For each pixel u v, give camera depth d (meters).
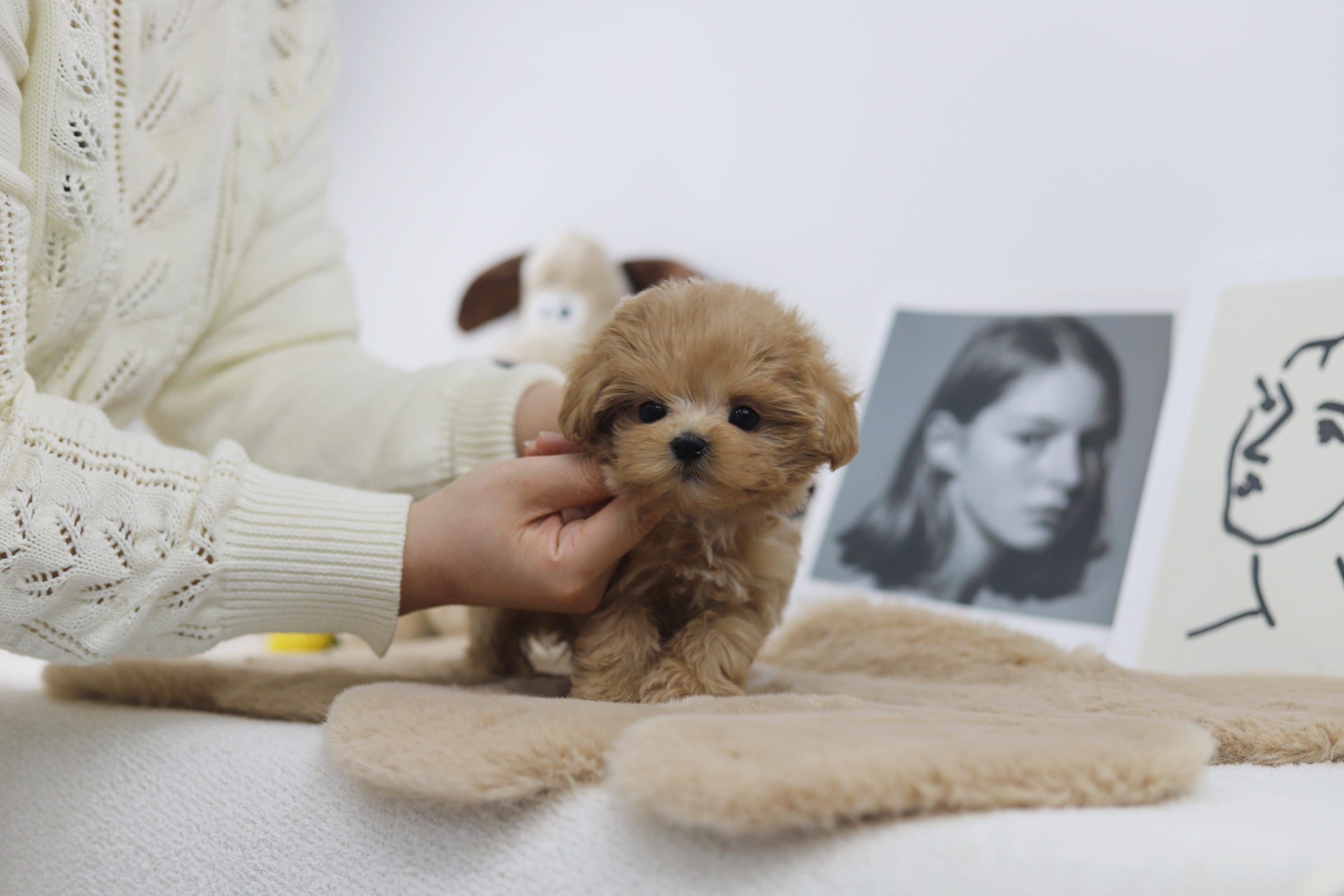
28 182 0.88
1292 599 1.45
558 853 0.67
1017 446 1.84
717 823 0.57
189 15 1.20
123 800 0.91
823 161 2.23
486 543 0.96
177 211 1.18
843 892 0.57
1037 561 1.75
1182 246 1.79
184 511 0.93
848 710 0.81
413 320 2.89
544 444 1.09
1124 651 1.57
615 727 0.73
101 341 1.10
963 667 1.28
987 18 2.03
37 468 0.84
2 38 0.88
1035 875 0.53
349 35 3.07
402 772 0.70
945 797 0.58
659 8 2.50
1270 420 1.58
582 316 2.14
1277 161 1.70
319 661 1.35
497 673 1.22
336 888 0.77
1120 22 1.87
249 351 1.36
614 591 1.04
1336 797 0.70
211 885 0.83
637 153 2.52
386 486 1.23
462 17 2.88
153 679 1.08
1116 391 1.78
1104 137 1.89
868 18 2.18
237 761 0.87
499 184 2.77
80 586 0.87
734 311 1.01
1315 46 1.67
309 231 1.47
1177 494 1.62
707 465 0.91
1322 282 1.59
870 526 1.94
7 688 1.22
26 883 0.93
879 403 2.01
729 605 1.02
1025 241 1.96
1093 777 0.60
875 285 2.14
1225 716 0.94
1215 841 0.52
